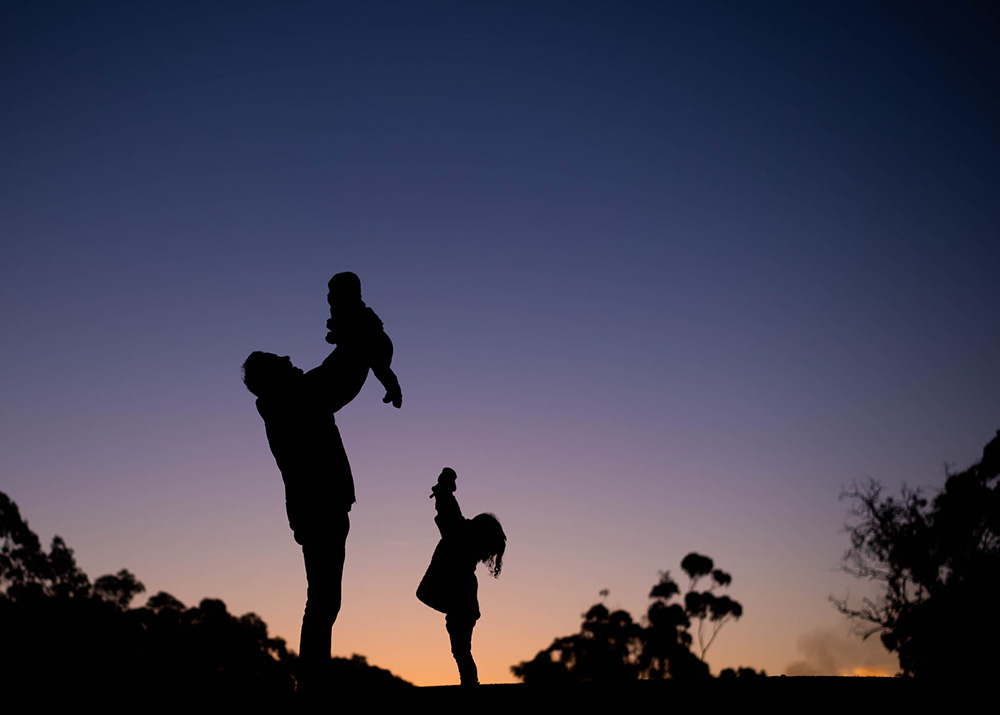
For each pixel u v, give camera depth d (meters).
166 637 29.25
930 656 36.66
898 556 40.56
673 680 6.15
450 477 9.20
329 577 5.50
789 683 5.83
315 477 5.58
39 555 35.09
